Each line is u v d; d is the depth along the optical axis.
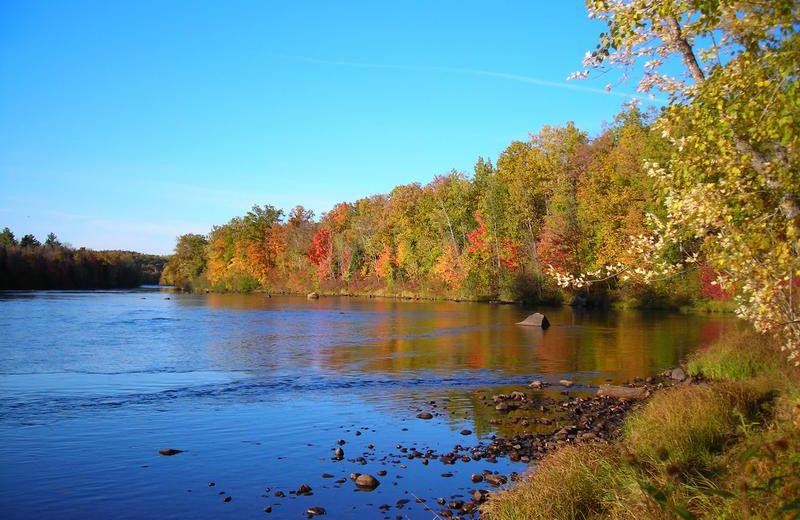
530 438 11.62
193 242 122.31
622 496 6.72
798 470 5.33
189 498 8.50
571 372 19.78
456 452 10.79
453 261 70.75
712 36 7.14
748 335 18.84
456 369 20.42
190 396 15.80
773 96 5.71
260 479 9.32
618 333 31.34
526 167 65.62
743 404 10.04
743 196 6.63
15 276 100.19
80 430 12.23
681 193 7.43
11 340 27.66
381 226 86.75
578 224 54.97
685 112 6.89
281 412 14.01
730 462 7.35
